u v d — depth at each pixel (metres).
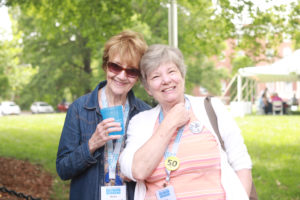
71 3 6.61
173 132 1.60
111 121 1.67
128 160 1.63
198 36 7.14
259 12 5.39
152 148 1.57
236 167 1.65
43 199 4.32
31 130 12.24
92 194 1.79
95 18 6.93
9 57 24.42
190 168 1.57
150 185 1.64
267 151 7.12
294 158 6.37
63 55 14.84
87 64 15.39
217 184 1.56
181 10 7.73
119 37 1.87
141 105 2.06
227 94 26.48
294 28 6.01
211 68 23.05
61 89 20.11
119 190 1.79
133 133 1.78
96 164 1.81
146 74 1.72
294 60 14.83
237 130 1.67
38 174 5.77
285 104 18.25
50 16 7.26
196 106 1.71
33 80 21.53
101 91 2.01
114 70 1.83
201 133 1.63
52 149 8.12
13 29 21.38
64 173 1.80
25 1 6.88
